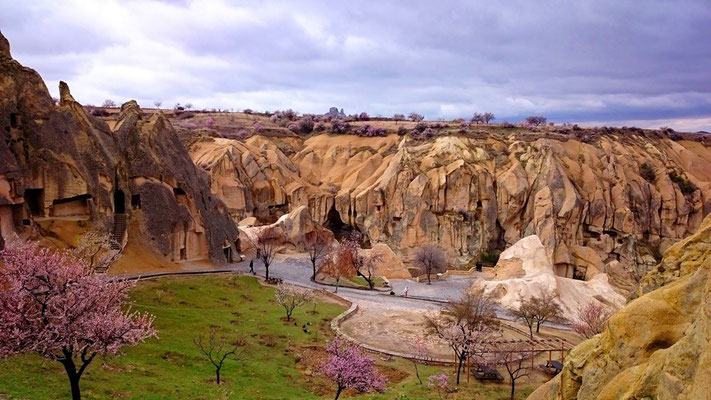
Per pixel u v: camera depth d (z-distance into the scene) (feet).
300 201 457.27
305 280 254.68
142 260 223.71
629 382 53.72
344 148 530.68
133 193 232.94
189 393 105.70
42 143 199.82
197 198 261.24
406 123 612.70
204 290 199.72
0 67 197.67
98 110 538.47
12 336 80.48
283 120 644.27
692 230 480.23
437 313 201.77
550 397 72.08
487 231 428.56
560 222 417.49
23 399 88.48
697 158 570.87
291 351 148.46
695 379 43.73
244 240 310.45
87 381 101.96
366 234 444.96
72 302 86.17
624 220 433.89
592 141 520.01
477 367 150.41
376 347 164.76
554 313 200.75
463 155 461.78
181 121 623.36
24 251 91.45
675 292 59.52
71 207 206.49
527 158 458.50
